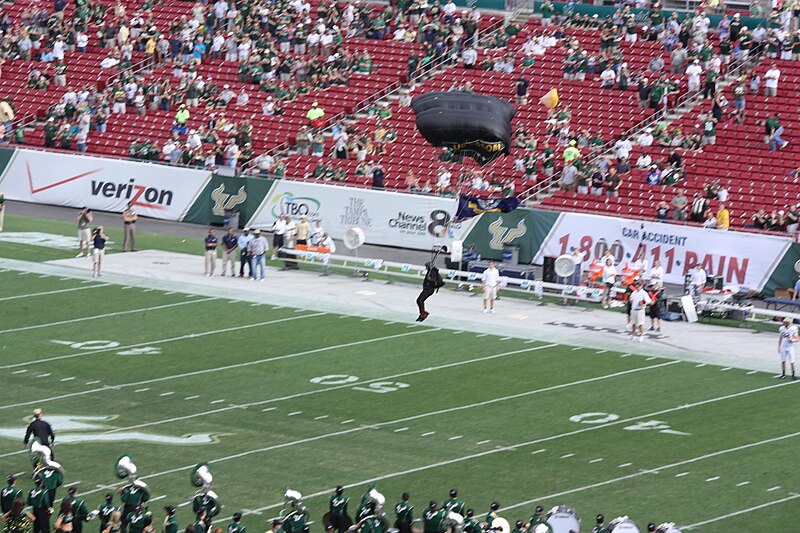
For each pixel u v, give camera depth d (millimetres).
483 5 186125
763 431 95688
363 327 120812
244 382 104812
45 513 75562
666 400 102438
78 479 83812
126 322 120938
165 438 91812
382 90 175625
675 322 128000
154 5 196750
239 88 180750
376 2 193375
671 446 92188
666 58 170250
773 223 142500
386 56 180625
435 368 109312
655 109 163250
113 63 188750
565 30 177125
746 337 122750
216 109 177750
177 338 116375
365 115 174250
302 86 178125
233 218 158750
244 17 188500
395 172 162750
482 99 93375
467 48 177125
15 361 108875
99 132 178750
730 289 131875
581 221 143500
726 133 157875
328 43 182250
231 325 120625
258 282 136750
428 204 151375
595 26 177625
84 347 113125
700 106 162750
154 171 165875
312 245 143625
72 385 103188
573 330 122312
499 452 90438
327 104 175375
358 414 97875
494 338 118438
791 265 134625
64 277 136125
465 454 90000
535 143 159500
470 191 152875
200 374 106562
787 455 90812
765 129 156875
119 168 168000
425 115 94000
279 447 90688
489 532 71375
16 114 186625
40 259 143250
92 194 169125
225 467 86562
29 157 172875
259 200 159750
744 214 147125
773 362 113875
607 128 162500
